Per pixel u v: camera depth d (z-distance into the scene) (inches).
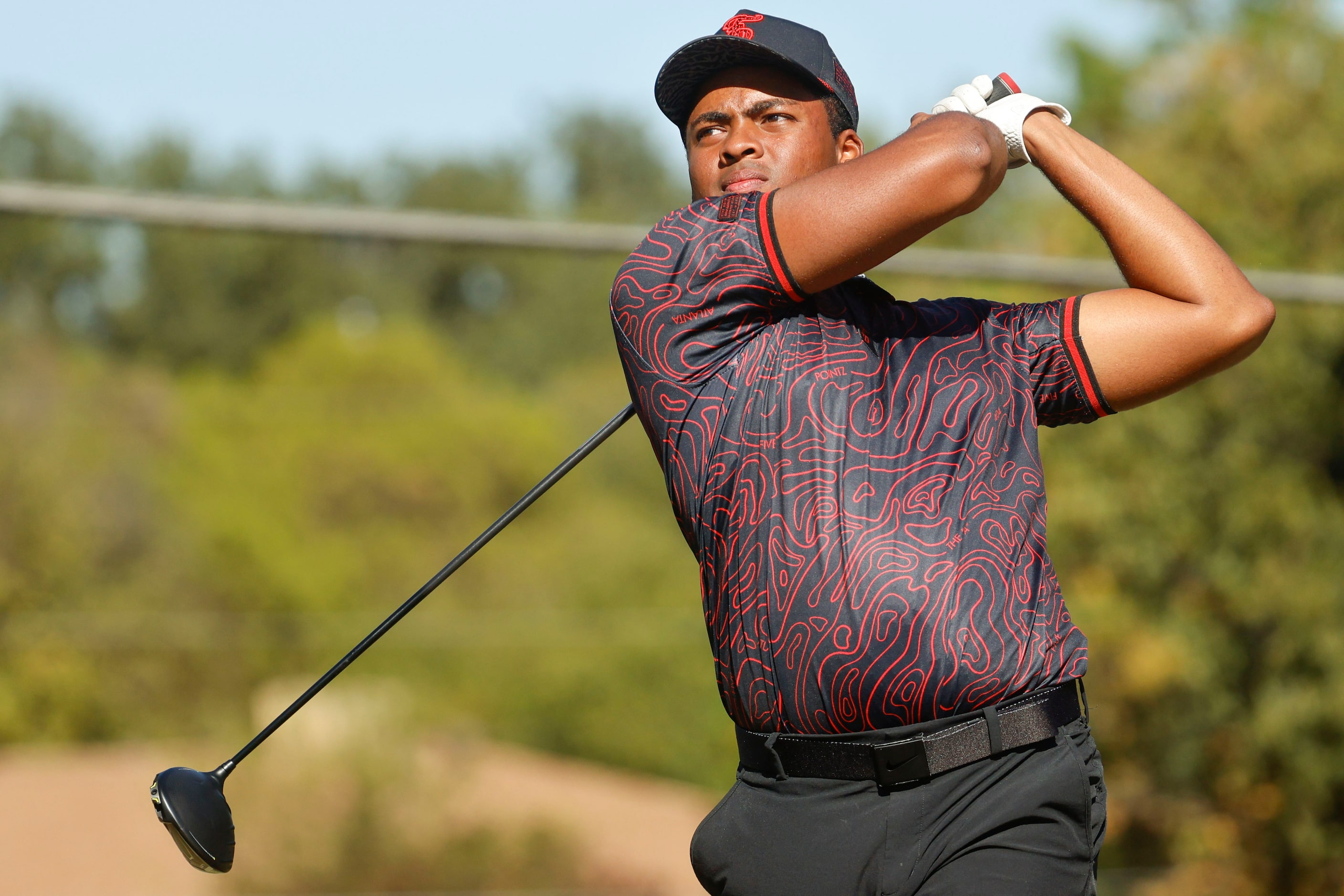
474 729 3649.1
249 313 6628.9
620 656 4067.4
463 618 4212.6
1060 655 306.5
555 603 4244.6
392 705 2591.0
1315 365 2357.3
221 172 7603.4
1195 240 337.4
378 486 4505.4
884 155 307.7
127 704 4033.0
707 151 365.7
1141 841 2701.8
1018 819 298.2
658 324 317.7
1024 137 347.6
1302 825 2358.5
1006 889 294.7
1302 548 2379.4
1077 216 2610.7
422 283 7003.0
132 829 2844.5
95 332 6707.7
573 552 4365.2
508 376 6309.1
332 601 4306.1
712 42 353.4
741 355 317.4
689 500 319.0
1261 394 2388.0
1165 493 2390.5
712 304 315.0
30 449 4180.6
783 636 302.5
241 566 4291.3
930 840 298.8
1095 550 2484.0
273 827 2340.1
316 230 858.8
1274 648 2388.0
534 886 2481.5
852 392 312.2
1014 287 2581.2
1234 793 2491.4
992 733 297.6
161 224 845.2
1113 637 2484.0
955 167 302.2
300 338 5167.3
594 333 6412.4
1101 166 344.5
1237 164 2554.1
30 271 6688.0
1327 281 991.6
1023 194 3041.3
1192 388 2411.4
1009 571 304.2
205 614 4247.0
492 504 4623.5
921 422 311.9
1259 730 2337.6
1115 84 2837.1
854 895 302.0
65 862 2655.0
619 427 391.2
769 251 311.6
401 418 4758.9
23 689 3887.8
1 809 2962.6
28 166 7298.2
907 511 303.0
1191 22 2827.3
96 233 6756.9
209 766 3341.5
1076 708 313.4
